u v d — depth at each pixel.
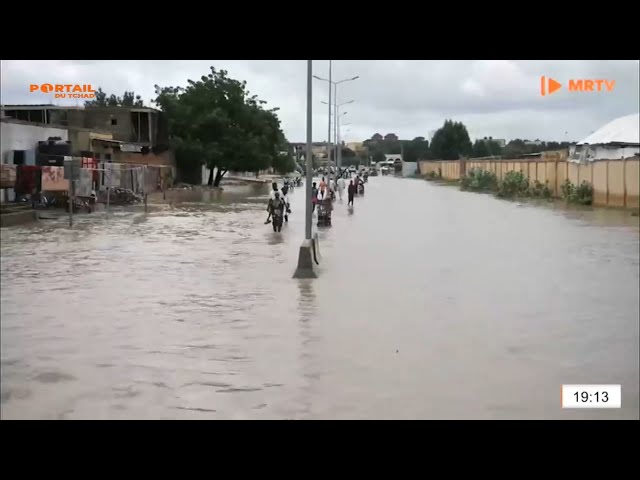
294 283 13.22
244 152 57.31
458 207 38.41
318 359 7.96
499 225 26.53
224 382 7.13
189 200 42.28
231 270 14.84
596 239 21.36
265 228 24.80
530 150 110.94
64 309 10.80
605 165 38.19
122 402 6.54
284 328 9.52
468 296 11.90
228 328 9.52
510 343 8.71
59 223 26.17
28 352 8.29
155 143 52.00
